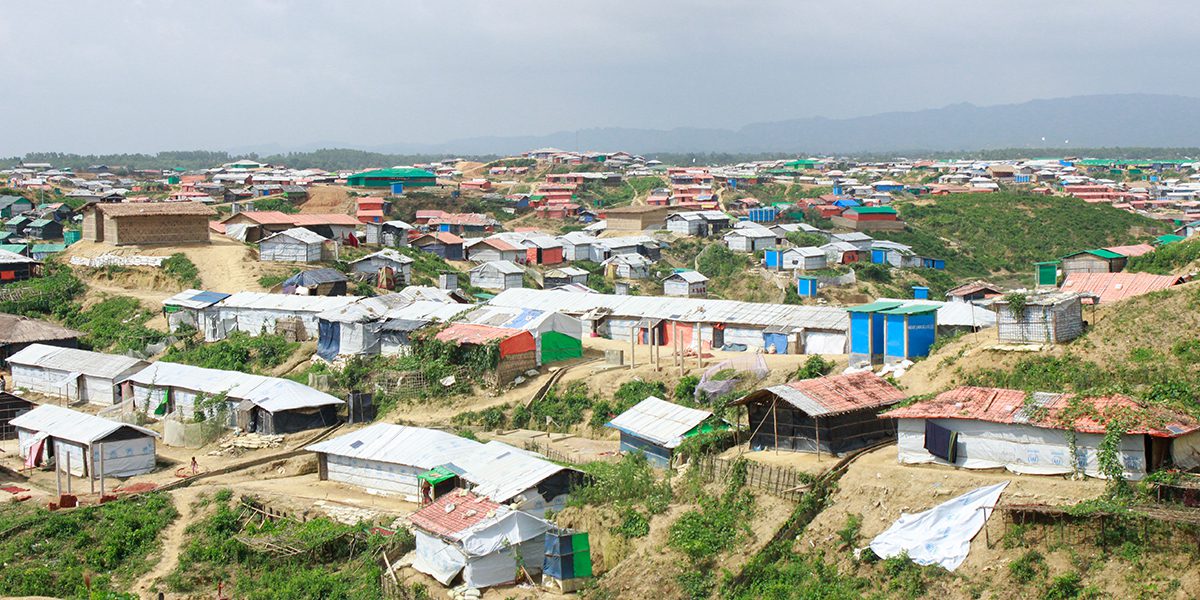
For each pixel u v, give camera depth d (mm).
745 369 57906
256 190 184125
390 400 65062
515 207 187000
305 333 78000
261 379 65562
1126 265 85062
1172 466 35719
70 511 50000
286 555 45094
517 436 57906
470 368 65875
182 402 67375
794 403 43781
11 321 83000
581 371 64438
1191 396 40125
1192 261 77250
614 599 38719
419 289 88375
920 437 40531
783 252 129875
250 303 81250
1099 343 46031
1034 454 38000
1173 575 31562
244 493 51875
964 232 172000
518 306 78688
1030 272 156375
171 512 50281
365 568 43594
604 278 127688
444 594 40844
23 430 61656
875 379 47281
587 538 41188
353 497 51906
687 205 181750
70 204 163500
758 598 36750
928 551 35812
